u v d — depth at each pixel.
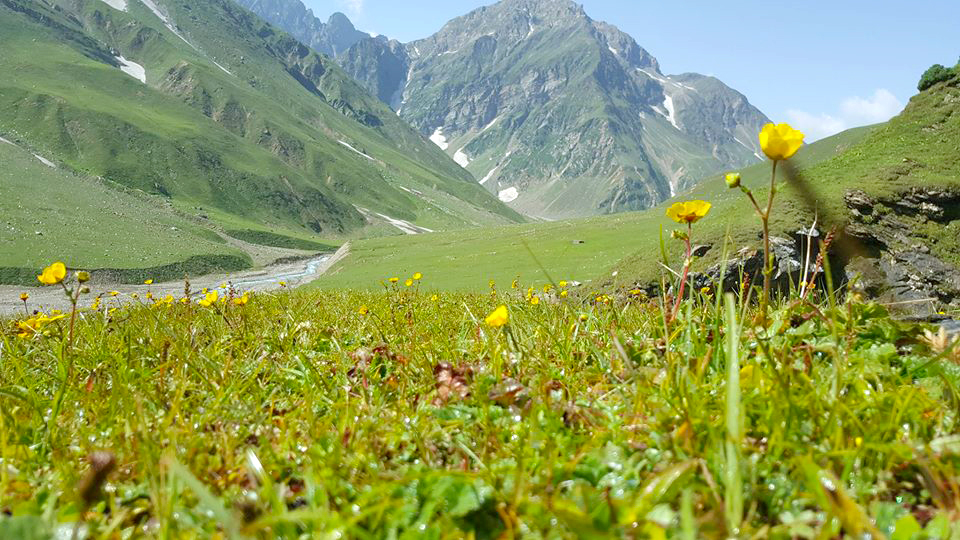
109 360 5.15
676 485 2.20
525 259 102.69
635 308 6.23
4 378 4.93
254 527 1.88
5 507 2.60
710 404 3.08
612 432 2.93
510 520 2.10
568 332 4.86
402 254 132.25
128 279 135.62
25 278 121.88
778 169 3.46
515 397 3.44
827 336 4.05
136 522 2.47
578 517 1.79
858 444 2.61
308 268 173.38
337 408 3.66
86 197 195.88
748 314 4.82
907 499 2.33
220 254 171.50
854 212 55.84
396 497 2.31
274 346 5.75
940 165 70.50
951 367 3.46
